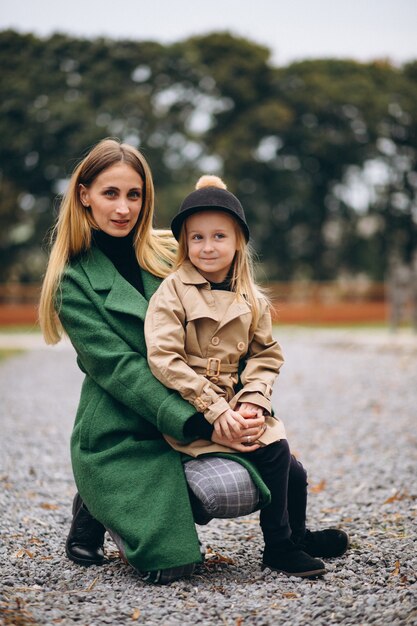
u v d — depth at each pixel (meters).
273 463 3.09
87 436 3.21
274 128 31.62
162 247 3.48
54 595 2.97
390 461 5.60
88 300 3.25
